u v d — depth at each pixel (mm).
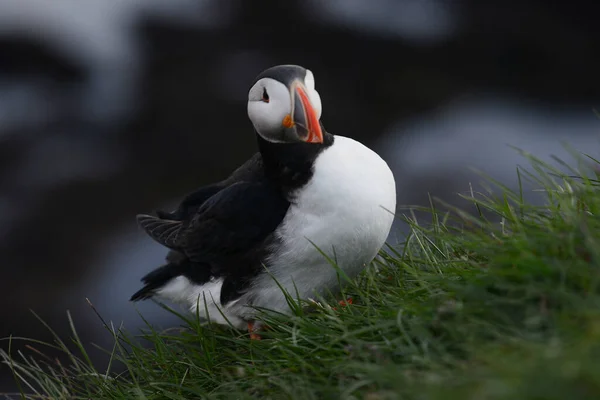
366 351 4559
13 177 15422
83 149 16078
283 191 5926
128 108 16797
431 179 15062
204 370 5613
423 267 5750
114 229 14836
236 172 6719
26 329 12836
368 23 17984
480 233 4914
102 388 5848
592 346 3490
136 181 15773
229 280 6230
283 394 4633
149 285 6961
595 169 5438
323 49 17844
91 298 13195
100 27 17750
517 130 16531
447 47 18047
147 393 5609
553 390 3291
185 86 17047
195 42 17609
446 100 17422
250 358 5523
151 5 18016
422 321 4500
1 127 16188
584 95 17625
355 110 17219
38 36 17141
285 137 5781
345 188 5695
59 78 17141
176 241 6562
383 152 16266
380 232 5863
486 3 18266
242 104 16812
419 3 18391
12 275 13789
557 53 17891
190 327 6352
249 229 6047
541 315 4031
